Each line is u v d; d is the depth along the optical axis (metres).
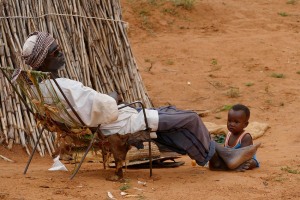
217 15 28.33
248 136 11.02
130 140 9.66
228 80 20.06
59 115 9.54
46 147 12.40
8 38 12.72
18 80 9.70
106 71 13.90
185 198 8.80
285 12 29.73
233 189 9.40
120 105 9.95
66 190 9.02
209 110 16.95
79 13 13.67
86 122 9.38
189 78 20.28
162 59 22.64
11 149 12.15
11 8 12.84
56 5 13.38
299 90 18.73
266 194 9.20
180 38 25.23
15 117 12.37
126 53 14.36
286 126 15.29
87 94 9.30
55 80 9.10
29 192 8.83
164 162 11.49
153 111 9.83
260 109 16.92
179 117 9.83
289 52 23.33
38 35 9.48
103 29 14.03
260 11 29.41
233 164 10.58
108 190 9.12
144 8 27.69
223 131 14.44
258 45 24.00
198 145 10.05
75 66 13.35
